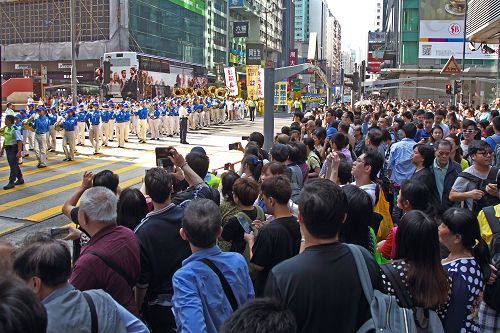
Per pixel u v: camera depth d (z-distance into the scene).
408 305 3.07
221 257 3.40
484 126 11.70
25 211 11.65
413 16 60.38
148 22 68.38
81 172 16.92
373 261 2.87
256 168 6.69
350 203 3.69
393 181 7.85
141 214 4.78
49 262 2.57
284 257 4.07
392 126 13.45
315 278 2.67
